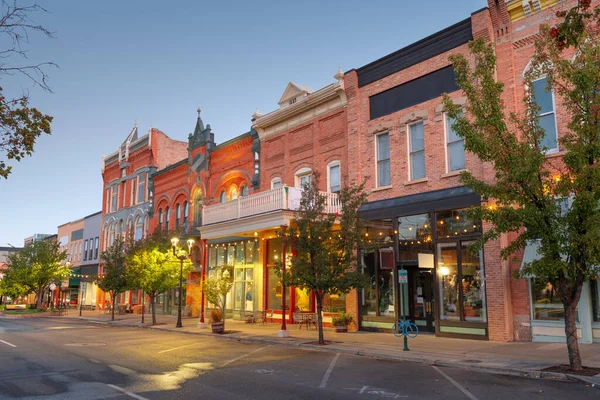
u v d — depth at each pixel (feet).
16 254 160.25
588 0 31.32
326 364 41.22
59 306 161.27
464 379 33.63
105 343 59.31
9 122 28.32
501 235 52.49
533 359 39.50
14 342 61.00
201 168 107.65
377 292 65.82
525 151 36.06
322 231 54.95
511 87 54.85
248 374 36.52
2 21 24.64
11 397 29.14
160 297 123.13
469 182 38.45
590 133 34.01
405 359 43.14
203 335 69.46
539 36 53.31
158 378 35.01
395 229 63.93
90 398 28.71
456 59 40.19
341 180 73.72
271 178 87.04
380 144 69.51
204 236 83.76
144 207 132.87
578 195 33.19
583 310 46.85
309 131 80.48
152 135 133.28
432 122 62.69
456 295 56.90
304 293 79.25
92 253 166.30
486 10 56.90
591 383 31.19
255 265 90.07
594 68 33.53
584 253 33.63
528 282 51.26
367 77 71.72
